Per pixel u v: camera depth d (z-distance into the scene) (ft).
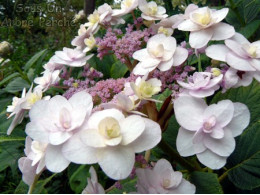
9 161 5.55
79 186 3.83
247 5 5.32
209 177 3.11
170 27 4.70
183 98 2.99
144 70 3.51
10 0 23.31
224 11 3.55
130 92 3.07
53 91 5.95
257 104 3.65
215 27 3.52
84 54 4.46
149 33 4.42
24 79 6.57
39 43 18.39
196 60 4.73
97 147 2.44
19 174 6.18
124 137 2.48
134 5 4.74
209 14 3.46
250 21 5.29
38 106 2.87
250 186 3.33
